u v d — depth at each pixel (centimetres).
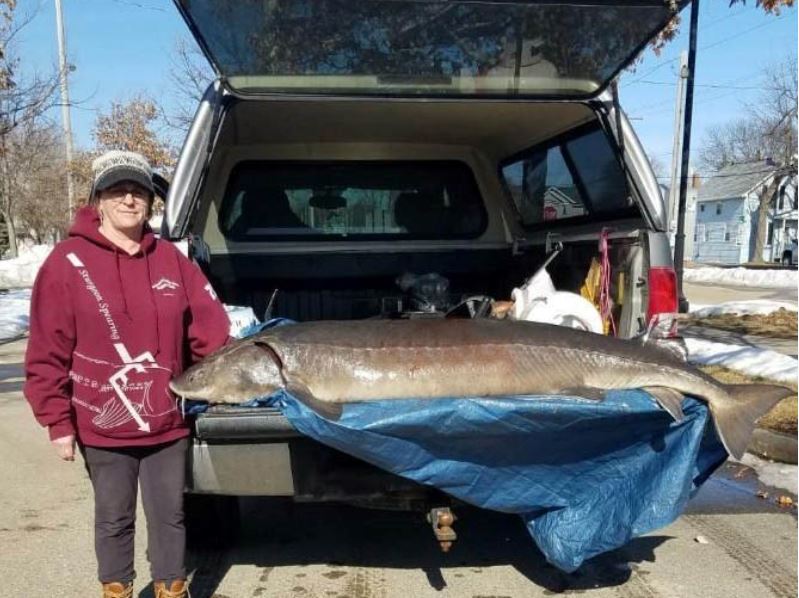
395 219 575
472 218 586
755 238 5216
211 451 309
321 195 564
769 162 4347
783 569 391
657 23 354
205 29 339
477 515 461
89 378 291
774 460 564
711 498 497
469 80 382
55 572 393
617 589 369
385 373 299
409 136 544
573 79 385
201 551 411
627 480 321
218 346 322
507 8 345
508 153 562
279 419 297
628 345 321
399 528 444
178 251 319
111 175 285
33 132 2683
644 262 385
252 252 548
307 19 340
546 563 397
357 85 375
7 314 1602
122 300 289
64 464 580
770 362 827
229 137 511
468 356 304
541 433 299
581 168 467
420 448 296
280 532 439
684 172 874
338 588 369
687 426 316
